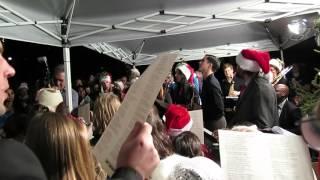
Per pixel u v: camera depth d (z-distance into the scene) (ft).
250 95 10.46
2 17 14.08
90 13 16.70
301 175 4.71
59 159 4.93
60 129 5.03
